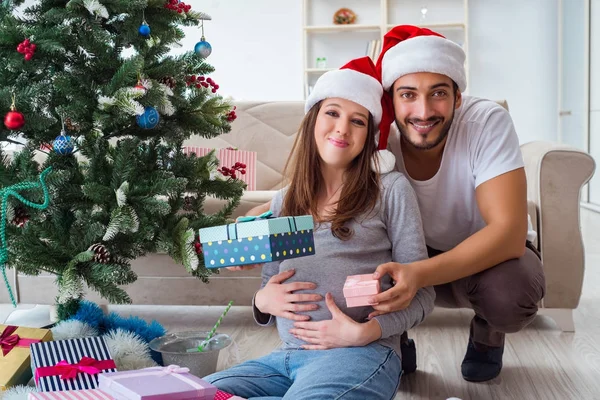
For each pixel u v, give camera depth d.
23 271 1.63
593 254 3.67
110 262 1.61
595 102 5.67
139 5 1.64
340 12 6.14
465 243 1.46
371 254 1.41
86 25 1.68
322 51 6.23
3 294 2.34
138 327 1.84
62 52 1.66
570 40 5.80
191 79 1.87
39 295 2.33
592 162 2.18
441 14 6.07
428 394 1.65
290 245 1.30
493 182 1.52
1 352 1.52
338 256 1.39
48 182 1.56
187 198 1.87
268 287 1.41
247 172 2.55
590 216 5.30
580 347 2.04
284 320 1.41
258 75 6.27
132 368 1.58
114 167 1.65
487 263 1.47
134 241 1.67
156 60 1.82
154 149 1.82
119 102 1.56
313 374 1.24
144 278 2.30
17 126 1.53
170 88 1.77
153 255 2.29
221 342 1.76
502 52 6.01
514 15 5.98
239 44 6.25
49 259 1.59
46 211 1.67
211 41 6.27
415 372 1.82
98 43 1.66
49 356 1.44
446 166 1.59
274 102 2.96
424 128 1.47
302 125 1.53
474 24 6.02
